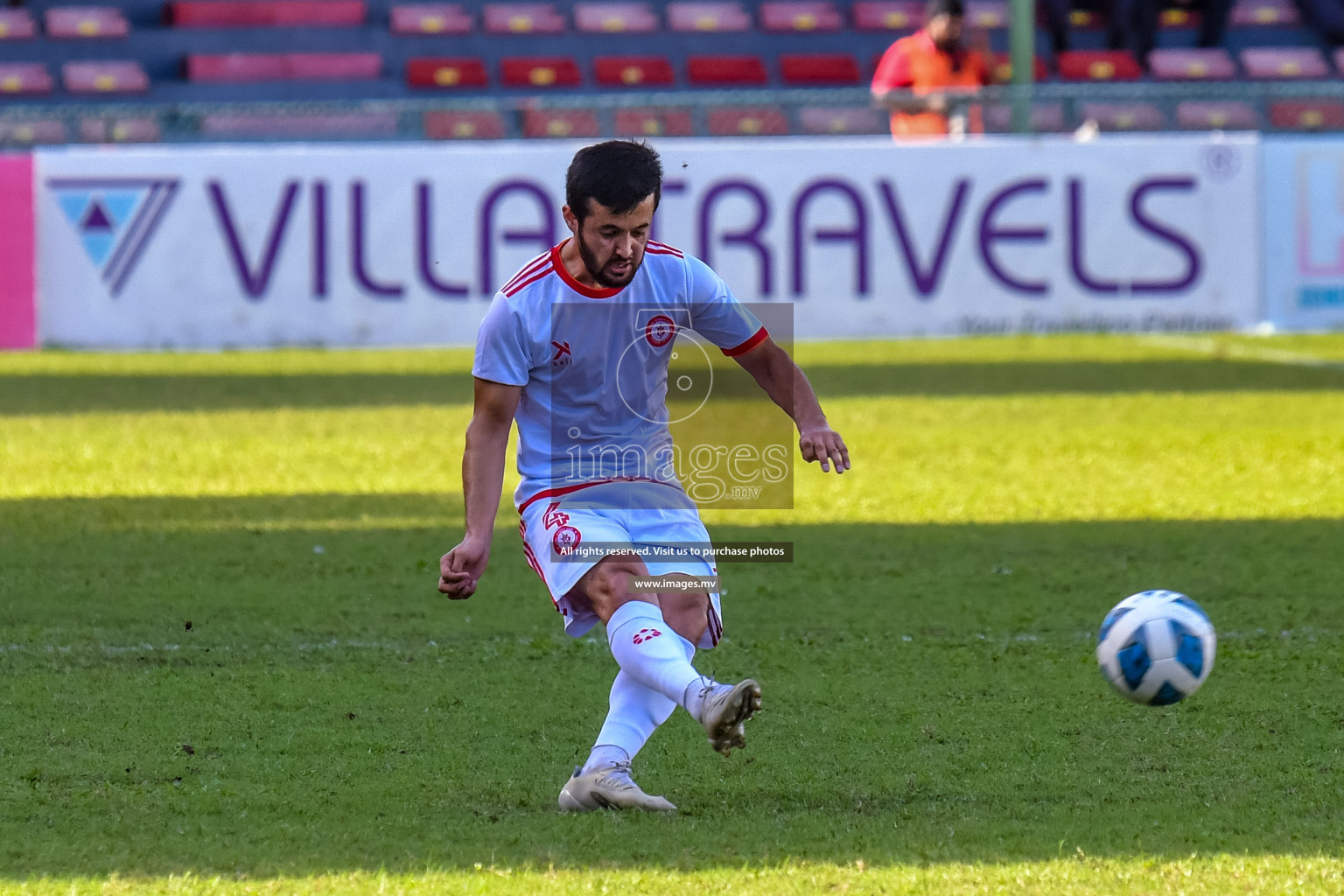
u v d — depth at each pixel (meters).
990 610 22.17
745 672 18.59
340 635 20.53
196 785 14.00
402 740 15.59
